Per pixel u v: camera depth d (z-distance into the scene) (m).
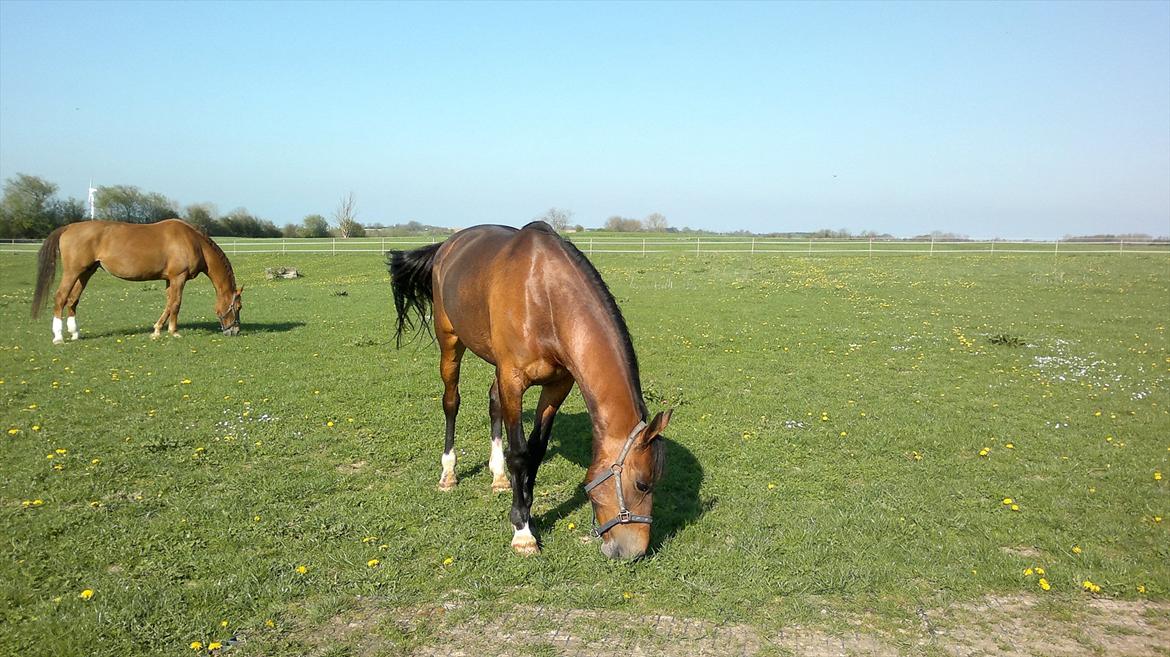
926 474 6.83
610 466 4.51
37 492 6.08
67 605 4.30
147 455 7.08
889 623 4.30
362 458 7.23
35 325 16.66
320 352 13.38
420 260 6.95
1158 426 8.44
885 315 19.02
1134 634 4.21
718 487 6.44
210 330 16.16
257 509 5.81
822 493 6.31
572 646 4.05
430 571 4.83
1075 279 27.67
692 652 4.00
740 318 18.42
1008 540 5.41
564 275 4.87
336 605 4.39
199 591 4.50
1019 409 9.30
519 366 5.10
